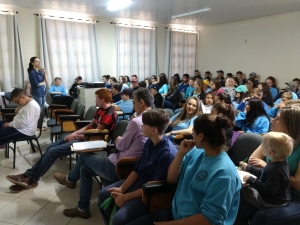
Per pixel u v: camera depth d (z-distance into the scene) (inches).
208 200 43.3
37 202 87.3
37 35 245.6
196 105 103.0
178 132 93.3
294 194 57.9
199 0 204.7
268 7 229.1
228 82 197.5
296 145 58.0
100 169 75.2
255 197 55.1
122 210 55.7
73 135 101.1
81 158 82.1
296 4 217.8
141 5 223.3
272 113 141.7
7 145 125.1
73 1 211.3
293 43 253.8
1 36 225.6
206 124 46.3
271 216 51.8
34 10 240.1
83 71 273.0
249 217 56.8
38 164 95.1
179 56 338.0
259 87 169.5
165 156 57.9
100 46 284.2
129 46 298.4
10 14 226.8
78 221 77.2
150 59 316.2
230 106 84.6
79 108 137.9
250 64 296.0
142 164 62.6
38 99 194.5
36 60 190.4
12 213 80.7
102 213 65.6
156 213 54.2
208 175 45.5
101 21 279.1
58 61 256.4
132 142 74.5
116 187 65.7
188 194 49.4
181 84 272.7
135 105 80.7
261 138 71.5
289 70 260.4
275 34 267.4
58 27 251.9
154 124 58.8
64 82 261.7
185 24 328.8
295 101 81.5
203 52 349.1
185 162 54.5
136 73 307.0
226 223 43.2
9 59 231.3
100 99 100.6
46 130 174.2
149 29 309.4
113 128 99.6
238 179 45.2
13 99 113.5
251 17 279.4
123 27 290.8
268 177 53.7
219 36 326.6
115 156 75.3
